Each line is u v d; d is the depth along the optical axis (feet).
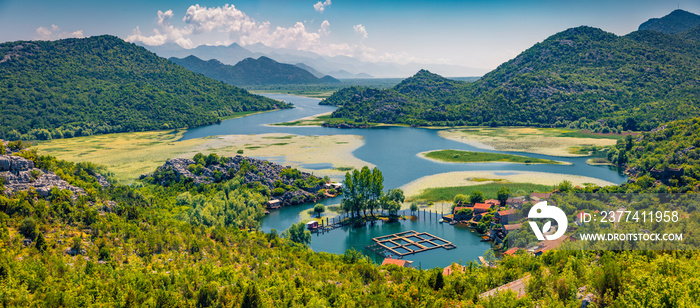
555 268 318.65
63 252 364.99
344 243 541.34
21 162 470.39
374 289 343.46
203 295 314.55
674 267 279.49
